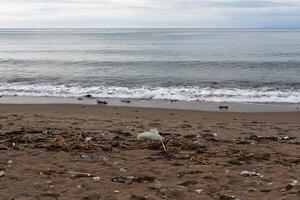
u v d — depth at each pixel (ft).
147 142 31.83
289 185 21.13
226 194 20.08
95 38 400.88
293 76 98.84
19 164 24.88
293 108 61.21
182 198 19.49
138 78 96.22
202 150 29.89
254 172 23.94
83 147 29.22
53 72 110.01
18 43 295.28
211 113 56.13
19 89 81.00
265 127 44.27
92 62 136.77
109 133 36.65
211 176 23.11
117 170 24.14
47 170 23.72
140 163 25.81
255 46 228.22
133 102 66.23
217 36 431.02
